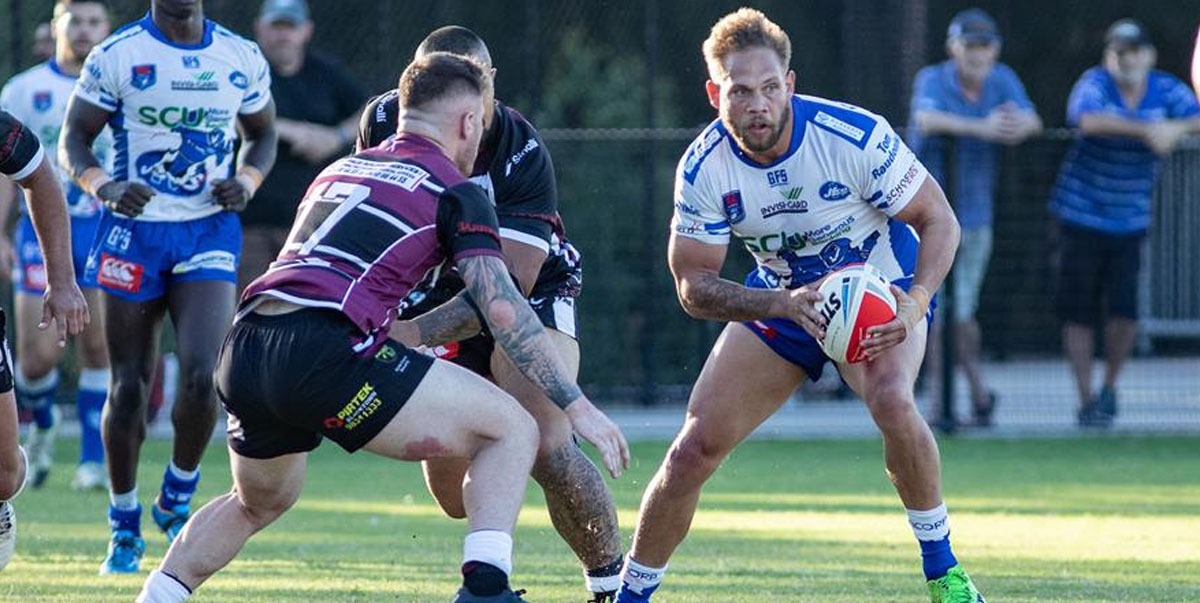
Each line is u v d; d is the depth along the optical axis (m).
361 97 42.34
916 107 45.12
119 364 25.00
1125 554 25.64
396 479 39.12
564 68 55.31
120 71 25.34
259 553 25.94
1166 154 45.03
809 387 50.34
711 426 19.14
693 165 19.28
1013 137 44.38
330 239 15.96
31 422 36.00
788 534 28.73
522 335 15.71
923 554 19.03
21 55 48.16
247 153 26.59
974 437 46.69
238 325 16.06
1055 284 45.59
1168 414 48.38
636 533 19.42
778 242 19.66
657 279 49.16
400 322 17.61
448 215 16.08
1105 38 61.47
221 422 47.50
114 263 25.27
